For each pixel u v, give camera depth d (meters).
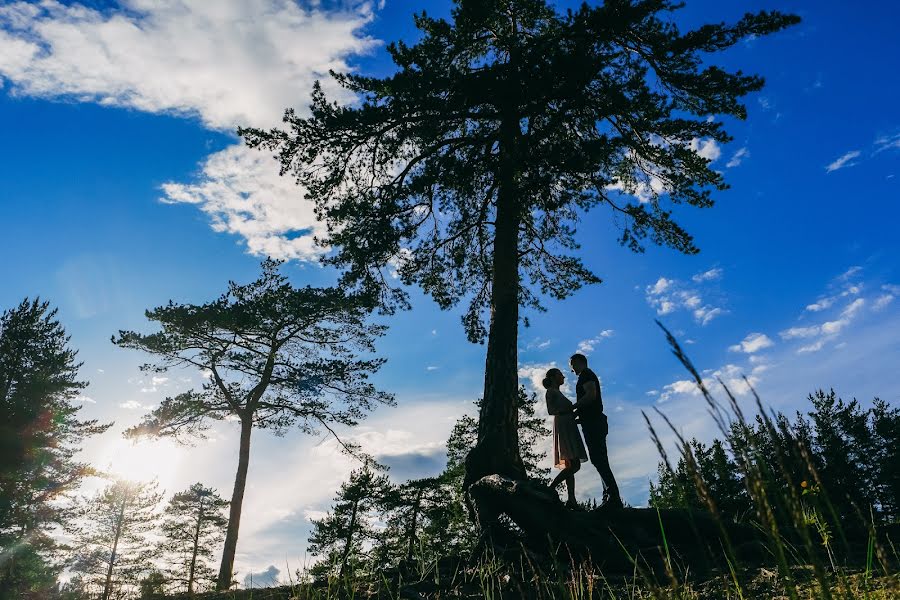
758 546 3.88
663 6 10.19
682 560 4.22
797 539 3.78
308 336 20.00
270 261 20.44
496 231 9.75
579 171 9.61
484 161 10.30
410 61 10.56
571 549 4.82
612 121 11.05
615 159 11.42
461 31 11.30
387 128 10.60
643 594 3.49
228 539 17.38
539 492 5.55
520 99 9.97
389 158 11.42
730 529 4.39
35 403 20.80
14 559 19.36
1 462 19.38
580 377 6.11
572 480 6.00
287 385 19.20
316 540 19.00
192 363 19.22
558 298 13.38
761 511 0.95
